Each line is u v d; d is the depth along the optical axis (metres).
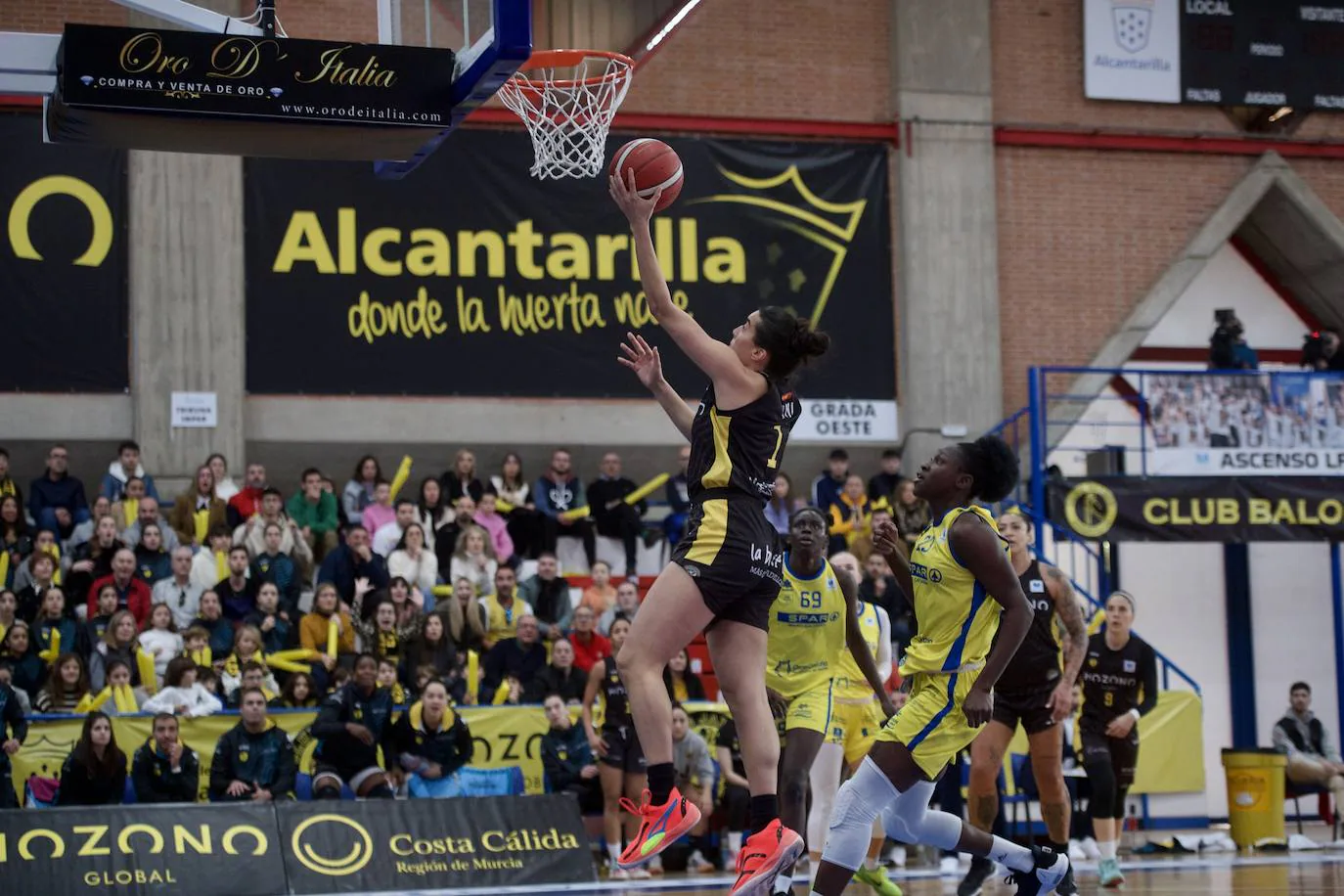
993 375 20.33
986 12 20.77
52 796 12.83
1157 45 21.23
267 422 18.38
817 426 19.89
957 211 20.44
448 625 14.98
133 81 7.58
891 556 7.93
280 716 13.45
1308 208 21.36
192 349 18.08
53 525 16.12
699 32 20.05
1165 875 12.29
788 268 20.05
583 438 19.31
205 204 18.28
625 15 9.73
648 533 18.06
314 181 18.70
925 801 7.55
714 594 5.45
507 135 19.36
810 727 9.23
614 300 19.55
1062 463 20.94
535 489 17.81
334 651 14.38
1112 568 20.62
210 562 15.20
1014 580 6.91
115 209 18.05
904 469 20.14
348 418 18.61
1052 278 20.81
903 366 20.25
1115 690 11.98
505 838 12.59
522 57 7.32
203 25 8.23
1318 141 21.70
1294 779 16.81
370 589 15.39
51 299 17.77
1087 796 15.05
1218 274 22.05
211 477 16.28
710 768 13.91
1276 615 21.03
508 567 15.97
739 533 5.48
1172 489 17.34
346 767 13.23
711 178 19.91
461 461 17.50
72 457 17.94
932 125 20.48
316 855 11.96
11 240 17.70
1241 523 17.42
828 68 20.44
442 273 19.05
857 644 9.26
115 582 14.59
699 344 5.54
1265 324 22.19
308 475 16.72
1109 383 21.05
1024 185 20.88
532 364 19.25
